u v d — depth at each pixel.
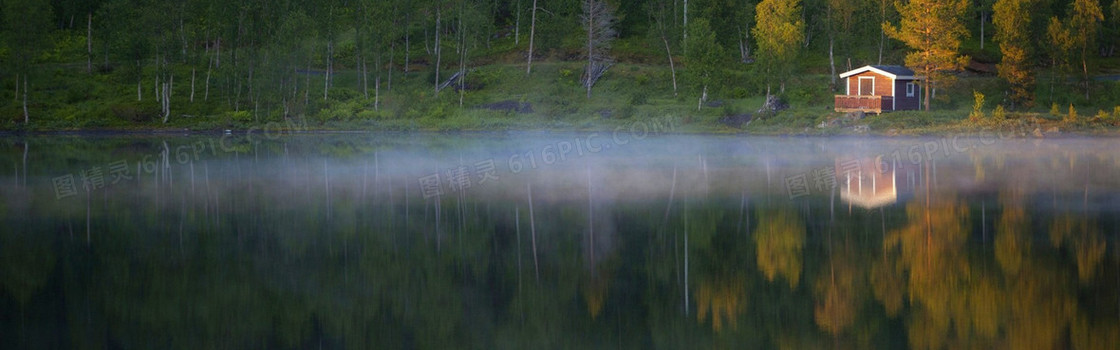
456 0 89.25
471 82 85.19
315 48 84.38
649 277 20.55
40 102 78.00
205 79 87.69
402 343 15.73
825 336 15.91
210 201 33.31
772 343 15.59
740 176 40.09
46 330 16.38
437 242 24.88
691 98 78.00
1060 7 97.00
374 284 19.95
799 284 19.67
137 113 76.31
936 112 66.94
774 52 71.19
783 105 71.31
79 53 93.50
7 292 19.17
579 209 30.77
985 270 20.61
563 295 18.98
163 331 16.36
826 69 87.12
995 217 27.97
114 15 83.19
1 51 85.25
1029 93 69.81
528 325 16.75
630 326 16.72
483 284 20.02
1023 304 17.69
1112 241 23.66
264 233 26.38
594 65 86.44
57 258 22.72
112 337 16.00
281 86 79.50
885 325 16.53
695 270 21.12
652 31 91.12
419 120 75.06
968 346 15.17
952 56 67.00
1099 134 60.19
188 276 20.66
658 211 30.20
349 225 27.77
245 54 84.06
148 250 23.78
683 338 15.88
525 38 100.69
